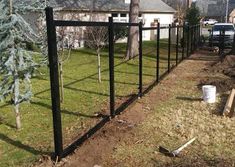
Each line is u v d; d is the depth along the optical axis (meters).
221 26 24.86
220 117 6.99
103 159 5.07
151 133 6.11
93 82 11.20
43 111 7.74
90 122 6.75
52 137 6.01
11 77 6.35
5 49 6.06
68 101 8.52
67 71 13.78
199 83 10.62
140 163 4.96
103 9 26.52
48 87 10.53
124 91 9.69
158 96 8.95
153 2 36.91
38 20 7.29
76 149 5.32
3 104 8.27
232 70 12.62
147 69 13.88
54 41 4.54
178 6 52.66
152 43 27.94
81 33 14.28
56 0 21.98
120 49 22.91
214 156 5.16
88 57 18.30
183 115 7.20
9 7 5.94
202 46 24.61
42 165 4.82
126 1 29.23
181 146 5.46
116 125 6.50
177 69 13.79
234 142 5.67
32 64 6.37
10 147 5.60
